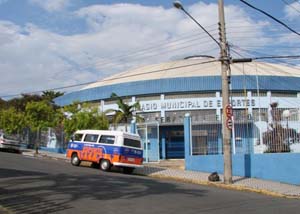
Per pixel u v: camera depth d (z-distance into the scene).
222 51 21.00
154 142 35.28
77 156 26.44
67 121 34.31
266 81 42.34
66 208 11.64
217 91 41.97
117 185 16.61
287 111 23.53
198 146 26.36
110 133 25.38
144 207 12.06
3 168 21.33
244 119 24.75
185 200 13.70
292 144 23.14
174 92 42.44
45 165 24.48
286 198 17.09
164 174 24.42
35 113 39.28
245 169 23.70
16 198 13.05
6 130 45.22
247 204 13.59
